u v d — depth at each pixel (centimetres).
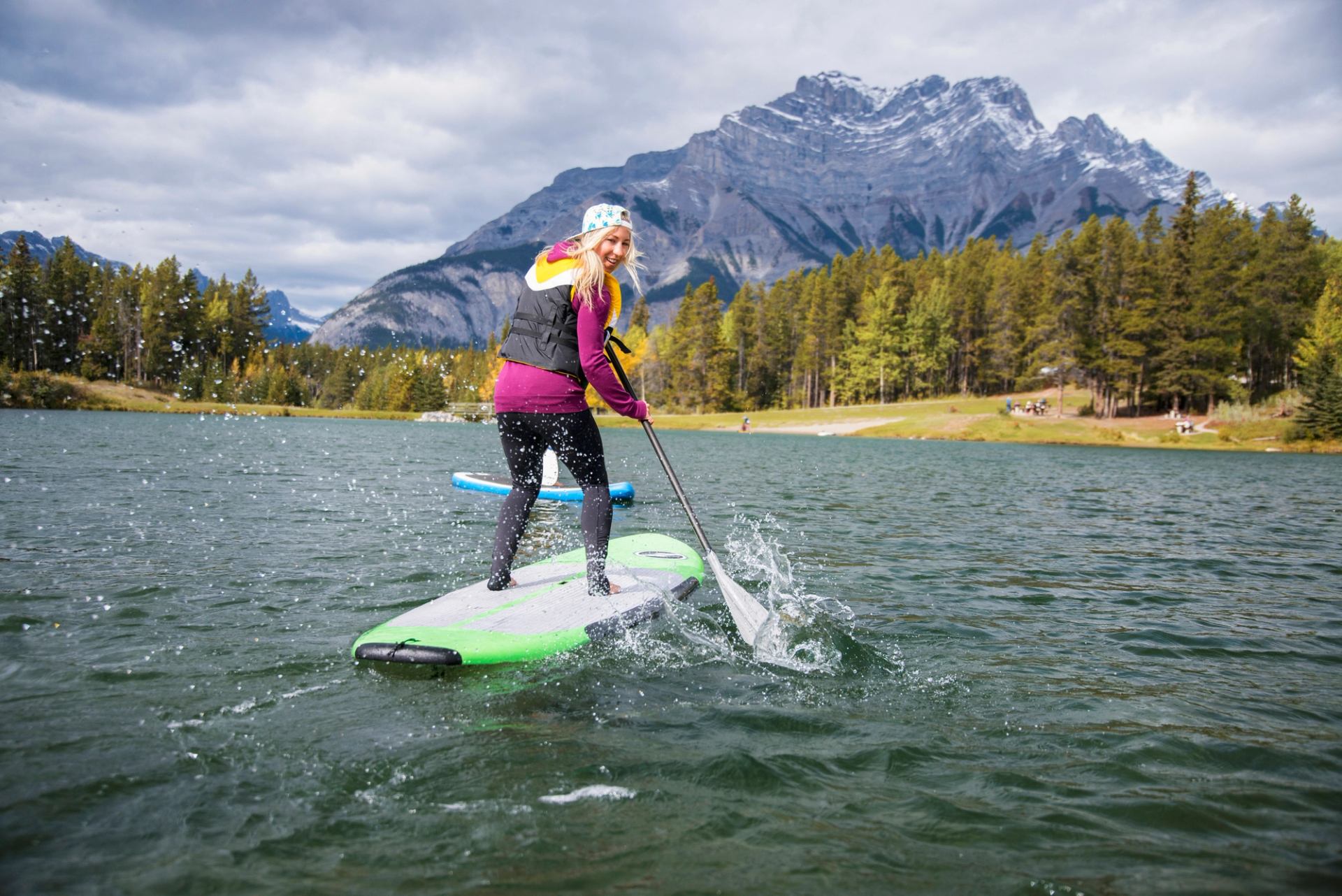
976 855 191
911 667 350
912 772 239
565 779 225
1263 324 5041
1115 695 320
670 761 239
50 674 300
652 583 458
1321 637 425
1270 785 236
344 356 8250
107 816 196
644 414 411
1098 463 2609
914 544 728
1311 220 5009
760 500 1091
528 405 378
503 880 173
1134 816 214
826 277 8050
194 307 5906
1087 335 5503
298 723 261
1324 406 3941
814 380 8144
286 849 184
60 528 642
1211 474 2134
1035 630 427
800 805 214
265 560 543
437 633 345
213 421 3866
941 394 7812
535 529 758
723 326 8656
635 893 169
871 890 173
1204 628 443
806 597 486
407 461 1686
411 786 217
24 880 166
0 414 3625
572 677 318
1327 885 181
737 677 328
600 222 379
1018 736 271
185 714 264
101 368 5341
